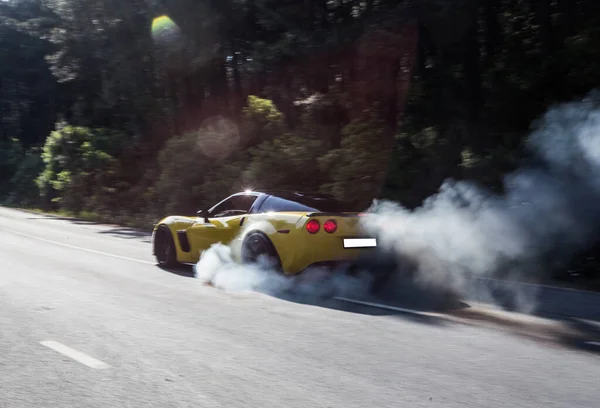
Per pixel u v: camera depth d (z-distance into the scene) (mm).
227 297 8188
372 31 15859
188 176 20531
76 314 7039
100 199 26297
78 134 29844
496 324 6805
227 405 4254
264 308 7500
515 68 13773
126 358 5352
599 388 4676
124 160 27000
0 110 51250
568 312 7473
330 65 18641
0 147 47094
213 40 21703
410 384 4723
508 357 5500
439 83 15555
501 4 14891
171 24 21828
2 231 18344
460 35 14719
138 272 10367
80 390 4551
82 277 9734
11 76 50094
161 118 26875
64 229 19688
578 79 11984
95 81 31234
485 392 4559
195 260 10156
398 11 15422
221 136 20188
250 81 22688
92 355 5434
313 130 17656
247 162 18719
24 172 40188
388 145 14891
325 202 8891
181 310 7332
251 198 9359
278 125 19438
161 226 10875
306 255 8086
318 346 5785
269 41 20453
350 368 5109
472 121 14328
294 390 4562
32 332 6211
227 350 5625
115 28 24594
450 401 4363
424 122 15594
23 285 8898
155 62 24547
